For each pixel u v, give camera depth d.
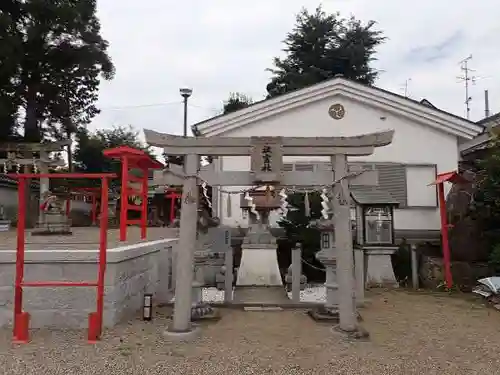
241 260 11.57
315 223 8.15
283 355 5.41
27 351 5.50
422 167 13.39
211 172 6.40
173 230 14.57
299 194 11.97
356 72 29.11
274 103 13.29
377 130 13.49
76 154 32.25
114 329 6.52
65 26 21.94
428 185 12.02
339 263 6.35
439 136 13.51
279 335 6.34
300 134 13.43
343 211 6.38
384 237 10.92
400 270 11.55
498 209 10.29
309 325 6.96
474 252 10.89
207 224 7.54
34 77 22.38
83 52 23.02
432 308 8.30
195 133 13.44
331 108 13.50
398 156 13.41
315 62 29.22
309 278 11.75
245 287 10.84
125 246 7.87
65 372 4.80
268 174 6.25
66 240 9.60
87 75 24.05
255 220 11.89
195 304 7.34
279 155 6.30
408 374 4.80
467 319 7.41
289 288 10.47
